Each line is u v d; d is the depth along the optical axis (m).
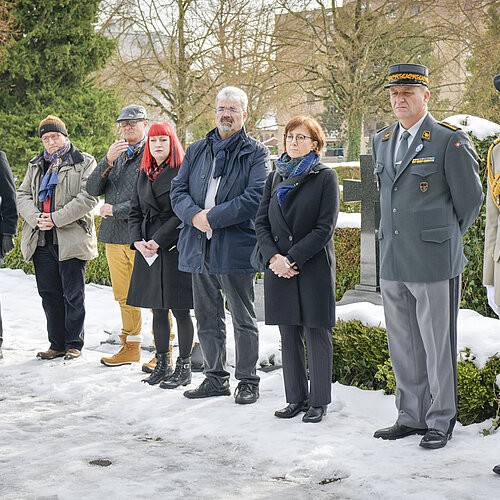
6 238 6.60
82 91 18.34
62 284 6.52
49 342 7.30
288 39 21.91
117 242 6.12
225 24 21.45
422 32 21.72
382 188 4.33
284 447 4.17
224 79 21.72
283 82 22.27
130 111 6.06
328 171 4.68
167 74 21.95
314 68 22.30
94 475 3.85
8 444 4.38
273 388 5.46
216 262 5.08
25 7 17.56
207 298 5.23
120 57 22.25
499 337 4.70
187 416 4.82
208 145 5.27
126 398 5.30
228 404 5.08
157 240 5.40
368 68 22.34
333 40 22.17
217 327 5.27
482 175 5.80
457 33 21.03
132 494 3.58
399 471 3.74
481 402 4.43
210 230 5.09
